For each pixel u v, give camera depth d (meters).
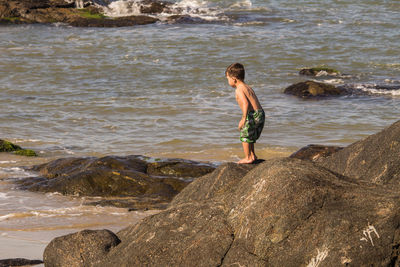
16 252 12.45
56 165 20.98
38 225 15.07
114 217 15.97
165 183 18.64
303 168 9.02
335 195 8.39
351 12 79.81
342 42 59.16
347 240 7.88
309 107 34.22
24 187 19.06
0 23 69.69
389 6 84.88
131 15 74.25
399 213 7.93
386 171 10.72
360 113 32.66
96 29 67.31
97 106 34.53
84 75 44.22
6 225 15.00
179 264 8.82
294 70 47.12
